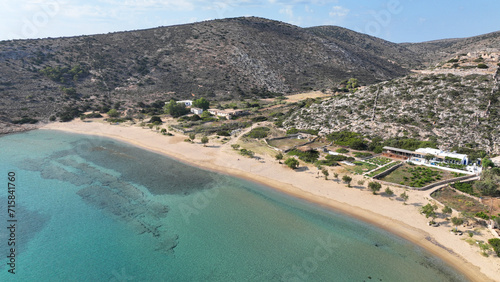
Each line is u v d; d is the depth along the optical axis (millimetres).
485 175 62031
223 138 102000
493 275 38281
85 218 51781
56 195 60156
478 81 100438
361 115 106125
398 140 86438
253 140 99188
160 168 76938
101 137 107062
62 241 45406
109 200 58562
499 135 79688
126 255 42594
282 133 108438
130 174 72500
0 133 108250
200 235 47656
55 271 39250
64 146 95562
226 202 58906
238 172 74062
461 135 83875
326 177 68188
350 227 50188
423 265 40812
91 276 38469
